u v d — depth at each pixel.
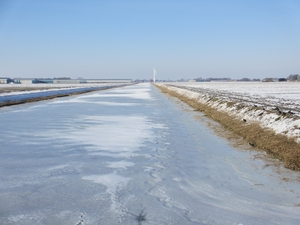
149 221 5.30
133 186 7.12
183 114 22.23
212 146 11.66
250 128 13.98
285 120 12.18
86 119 18.88
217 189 7.02
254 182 7.52
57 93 47.03
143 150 10.81
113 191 6.78
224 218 5.48
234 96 32.41
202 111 24.36
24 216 5.45
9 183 7.22
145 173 8.16
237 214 5.66
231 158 9.87
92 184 7.22
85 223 5.19
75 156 9.83
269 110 15.29
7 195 6.46
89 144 11.67
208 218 5.47
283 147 10.03
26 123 17.00
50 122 17.44
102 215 5.51
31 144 11.55
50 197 6.38
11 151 10.40
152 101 34.88
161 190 6.90
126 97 42.09
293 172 8.30
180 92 48.78
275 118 13.14
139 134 13.95
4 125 16.22
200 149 11.15
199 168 8.73
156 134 14.02
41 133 13.93
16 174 7.90
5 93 44.00
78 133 14.02
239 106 19.11
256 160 9.60
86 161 9.25
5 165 8.71
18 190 6.77
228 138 13.27
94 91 63.34
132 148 11.10
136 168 8.61
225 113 19.67
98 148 11.02
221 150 11.00
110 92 58.34
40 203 6.05
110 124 16.92
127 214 5.57
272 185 7.29
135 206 5.96
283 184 7.36
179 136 13.63
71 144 11.62
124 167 8.69
